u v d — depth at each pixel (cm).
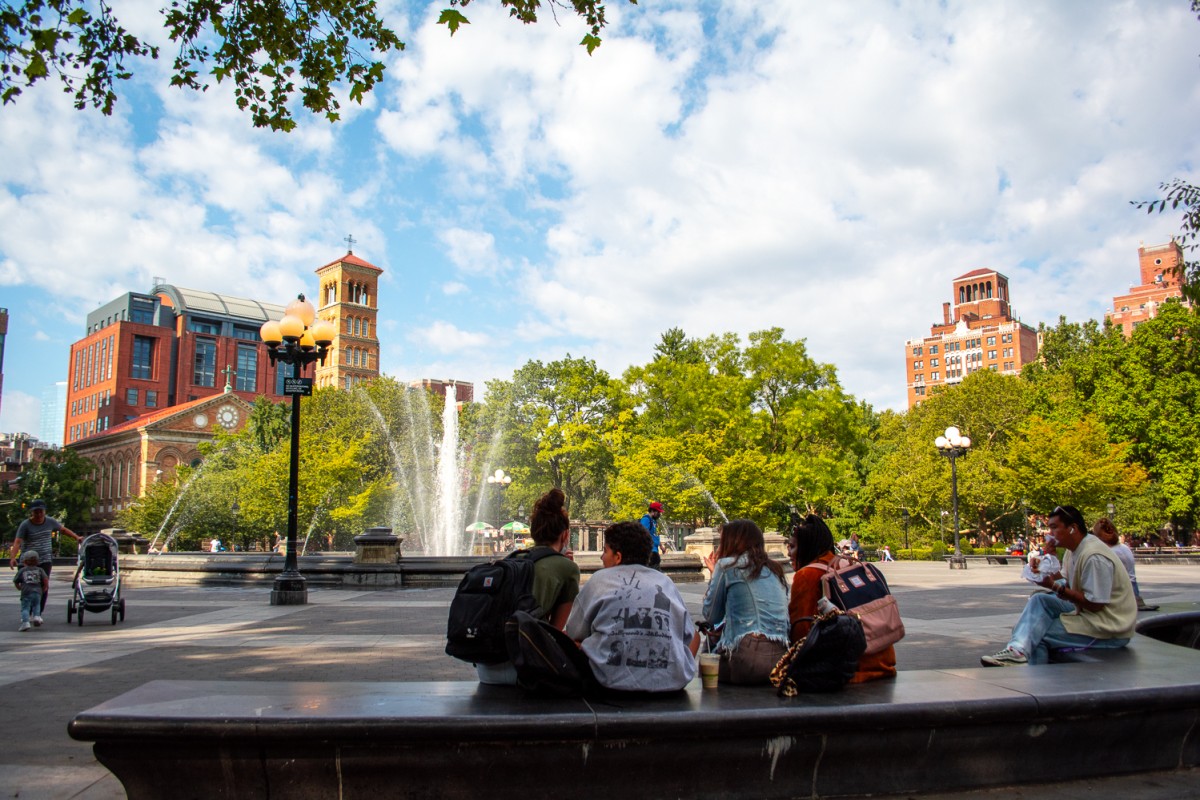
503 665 479
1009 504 5216
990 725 462
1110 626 633
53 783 471
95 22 930
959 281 18025
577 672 436
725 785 427
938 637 1089
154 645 1034
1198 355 4375
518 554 518
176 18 959
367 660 903
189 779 396
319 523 5434
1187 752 508
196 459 9144
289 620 1347
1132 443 4562
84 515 7656
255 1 956
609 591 461
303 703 423
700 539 2428
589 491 6038
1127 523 4575
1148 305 12488
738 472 4128
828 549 571
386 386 6381
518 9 919
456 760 400
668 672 452
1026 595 1864
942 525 5316
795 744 431
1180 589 2025
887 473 5553
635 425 5094
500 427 5794
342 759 395
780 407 4584
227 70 1002
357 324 10531
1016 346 14825
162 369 12875
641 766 416
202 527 5666
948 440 3362
